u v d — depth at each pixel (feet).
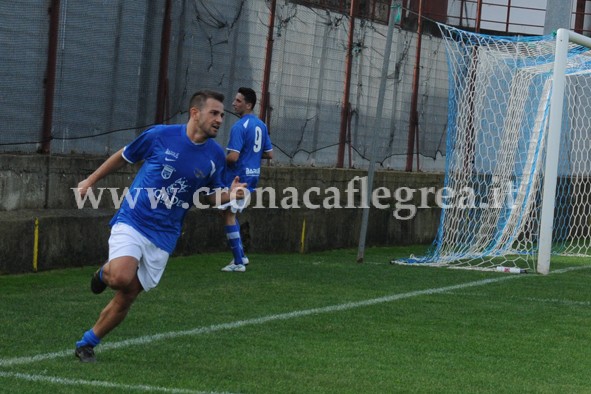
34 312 74.02
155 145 57.31
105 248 106.93
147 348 61.87
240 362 58.65
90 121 108.17
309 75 139.33
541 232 120.57
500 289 101.30
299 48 136.98
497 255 138.31
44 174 103.30
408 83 158.92
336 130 145.28
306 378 54.85
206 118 56.59
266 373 55.77
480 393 52.85
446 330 73.56
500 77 146.61
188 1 118.42
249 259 120.67
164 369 55.67
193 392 50.34
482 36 131.64
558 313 85.15
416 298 91.09
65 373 53.52
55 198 105.09
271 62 132.67
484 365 60.70
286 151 136.87
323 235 140.05
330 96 143.64
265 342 65.67
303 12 136.98
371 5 149.48
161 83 115.75
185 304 81.41
